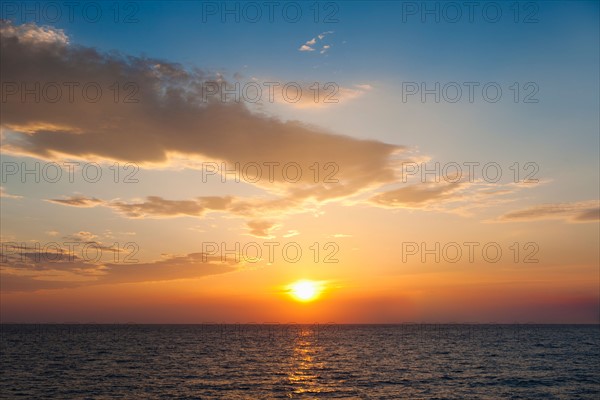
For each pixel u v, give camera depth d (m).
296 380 57.66
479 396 47.16
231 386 52.66
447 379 58.62
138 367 70.75
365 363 78.31
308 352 102.50
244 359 84.94
